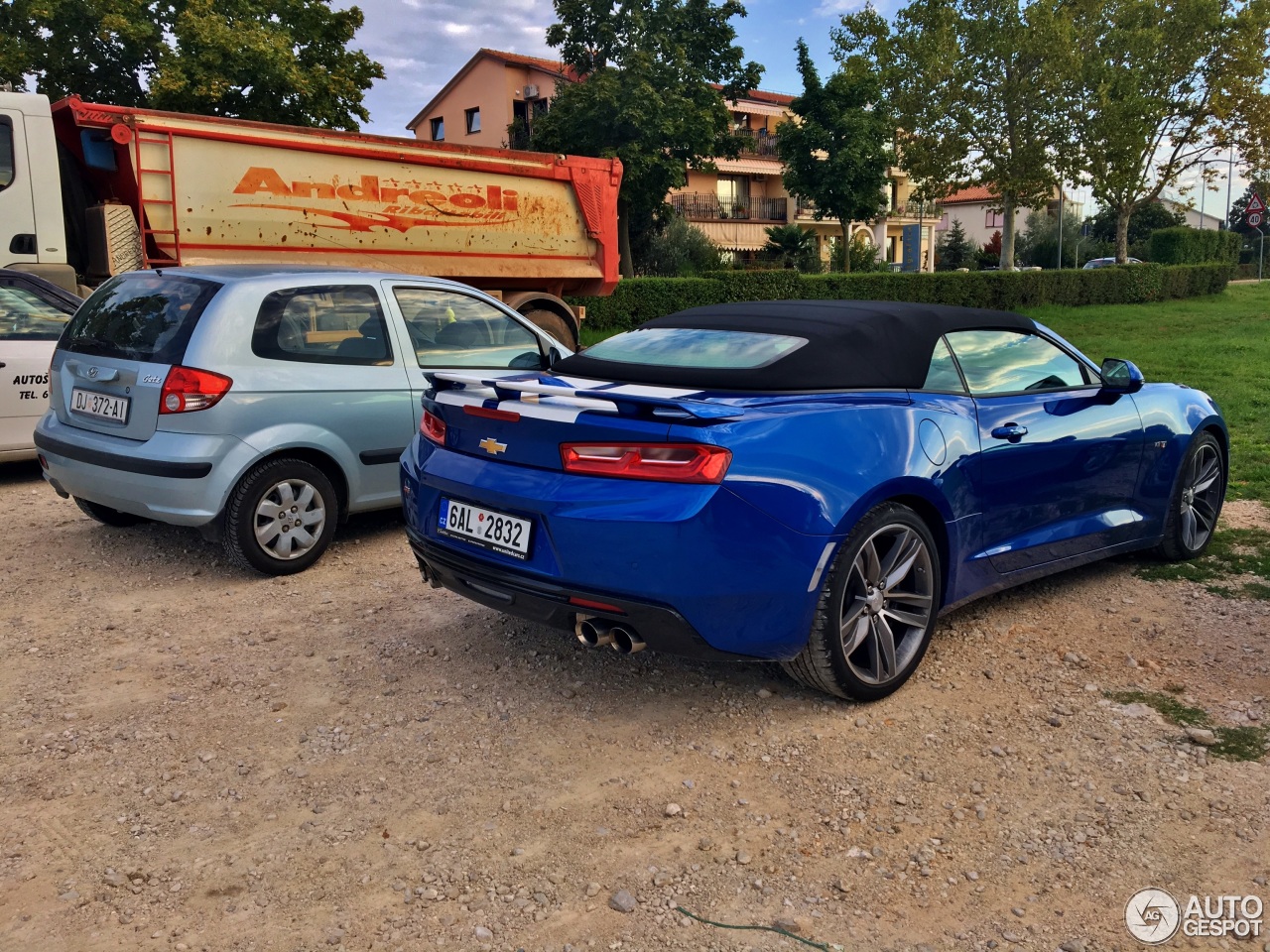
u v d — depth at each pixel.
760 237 45.41
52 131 9.62
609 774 3.18
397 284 5.93
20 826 2.90
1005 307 30.48
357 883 2.64
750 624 3.25
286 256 10.29
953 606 3.97
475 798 3.05
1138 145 31.55
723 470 3.11
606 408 3.19
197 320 5.07
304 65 25.39
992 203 35.41
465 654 4.17
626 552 3.12
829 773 3.18
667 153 27.98
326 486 5.43
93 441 5.26
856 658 3.69
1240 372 13.19
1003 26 31.97
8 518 6.51
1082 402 4.55
